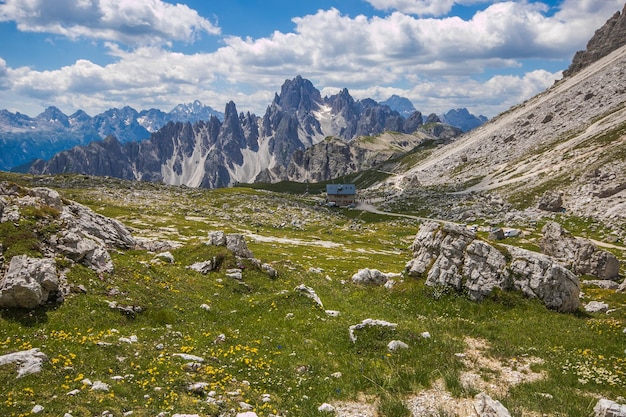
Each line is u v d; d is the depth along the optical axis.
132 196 187.00
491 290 39.81
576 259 85.12
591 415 18.67
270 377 22.12
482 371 24.30
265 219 163.25
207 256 47.62
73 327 25.11
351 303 40.34
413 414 19.20
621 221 126.12
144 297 31.88
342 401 20.41
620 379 23.14
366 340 27.66
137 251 50.56
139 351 22.78
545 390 21.64
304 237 134.00
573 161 194.12
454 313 38.06
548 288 39.44
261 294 39.84
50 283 26.75
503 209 171.25
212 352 24.38
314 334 29.06
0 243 30.86
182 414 16.58
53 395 16.67
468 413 19.28
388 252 115.19
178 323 29.81
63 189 186.75
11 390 16.55
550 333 31.61
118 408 16.42
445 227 45.97
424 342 27.89
